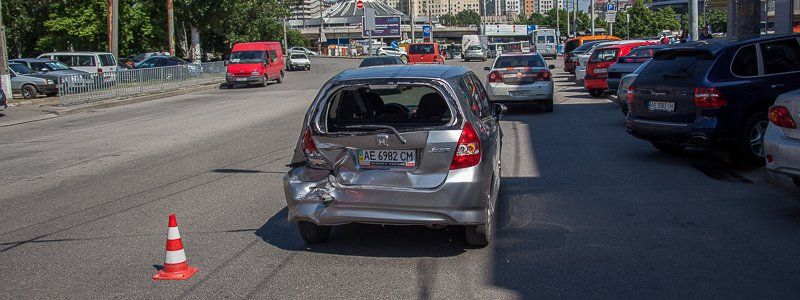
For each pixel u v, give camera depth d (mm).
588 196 8141
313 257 6125
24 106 24672
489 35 104750
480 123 6270
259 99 26281
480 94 7141
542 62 17516
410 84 6023
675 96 9531
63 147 14023
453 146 5750
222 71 39031
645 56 18391
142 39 46500
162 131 16219
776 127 6914
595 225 6879
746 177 8938
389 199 5777
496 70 17125
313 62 71250
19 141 15461
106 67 33562
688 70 9523
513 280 5391
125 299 5207
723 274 5375
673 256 5840
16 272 5941
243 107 22609
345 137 5926
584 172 9586
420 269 5723
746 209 7309
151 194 8977
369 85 6102
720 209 7340
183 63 37594
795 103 6641
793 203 7488
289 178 6176
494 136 6824
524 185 8867
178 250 5684
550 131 13875
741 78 9227
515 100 16922
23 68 28672
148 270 5883
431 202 5715
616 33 66500
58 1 44438
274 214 7711
